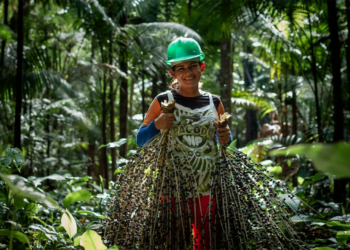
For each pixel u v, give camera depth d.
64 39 7.04
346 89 4.91
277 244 2.27
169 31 5.72
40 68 5.67
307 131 5.63
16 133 3.85
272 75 7.91
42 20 6.99
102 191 3.49
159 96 2.53
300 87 6.96
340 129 4.34
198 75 2.48
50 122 7.57
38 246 2.50
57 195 3.86
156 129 2.48
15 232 2.17
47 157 7.26
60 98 8.12
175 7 7.03
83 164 9.56
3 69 5.23
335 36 4.39
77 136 9.51
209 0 5.75
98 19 5.50
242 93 8.66
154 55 5.56
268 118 12.95
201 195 2.28
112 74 5.41
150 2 5.62
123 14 5.83
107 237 2.27
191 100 2.48
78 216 3.57
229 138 2.37
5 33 5.25
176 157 2.31
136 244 2.25
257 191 2.28
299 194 3.36
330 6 4.40
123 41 5.66
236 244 2.31
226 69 6.61
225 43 6.62
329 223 2.58
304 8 5.05
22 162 2.61
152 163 2.33
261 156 5.73
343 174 0.62
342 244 2.36
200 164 2.31
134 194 2.28
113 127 5.95
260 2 5.01
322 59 6.10
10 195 2.51
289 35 6.63
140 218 2.23
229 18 5.64
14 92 5.32
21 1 3.94
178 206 2.16
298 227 3.13
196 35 5.45
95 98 7.12
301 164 4.66
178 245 2.12
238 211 2.16
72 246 2.38
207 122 2.42
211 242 2.20
